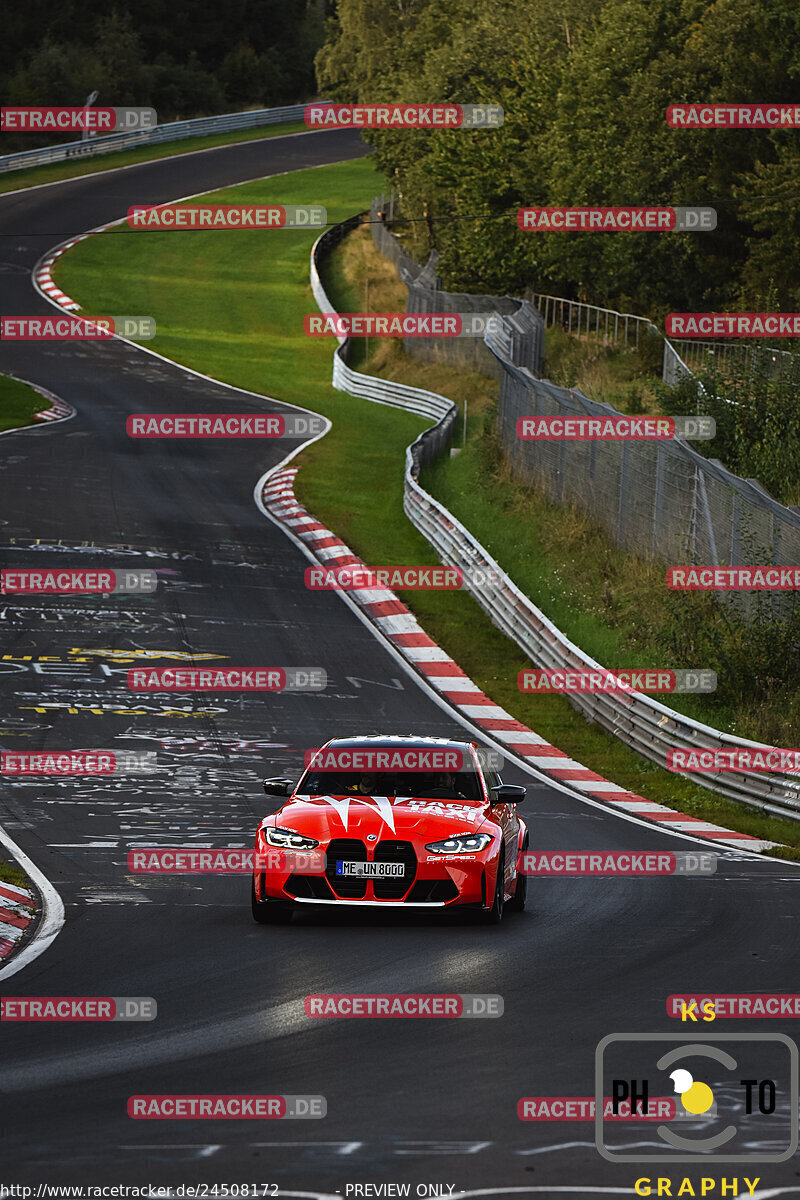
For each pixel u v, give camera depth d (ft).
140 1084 83.82
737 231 582.35
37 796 210.18
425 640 351.67
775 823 228.84
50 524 428.15
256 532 448.24
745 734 267.18
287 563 414.62
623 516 383.24
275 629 346.13
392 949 126.82
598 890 163.73
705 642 303.07
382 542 447.83
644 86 581.12
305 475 536.83
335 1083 84.23
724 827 222.69
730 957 124.88
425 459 539.29
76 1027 98.02
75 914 141.59
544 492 451.12
